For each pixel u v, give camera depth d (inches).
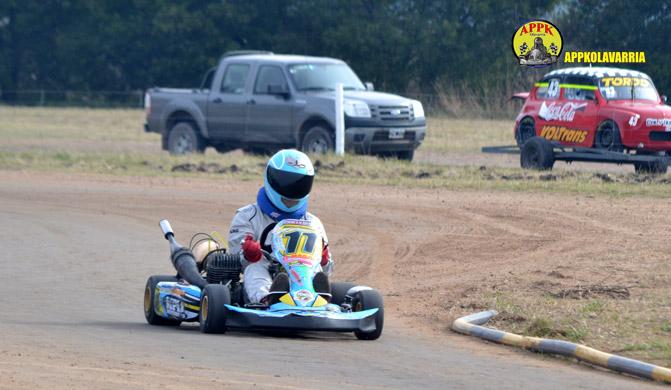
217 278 1031.0
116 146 3398.1
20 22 6294.3
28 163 2691.9
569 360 919.0
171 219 1883.6
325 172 2383.1
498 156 2950.3
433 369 848.3
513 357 932.0
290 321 941.8
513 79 4392.2
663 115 2241.6
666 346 949.2
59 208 2005.4
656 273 1302.9
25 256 1567.4
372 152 2652.6
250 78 2763.3
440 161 2790.4
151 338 954.7
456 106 4318.4
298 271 984.9
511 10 4921.3
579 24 4384.8
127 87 6373.0
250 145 2790.4
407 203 1975.9
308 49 5684.1
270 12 5821.9
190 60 5930.1
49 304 1221.7
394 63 5344.5
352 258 1537.9
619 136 2256.4
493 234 1663.4
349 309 1012.5
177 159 2696.9
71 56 6259.8
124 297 1295.5
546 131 2420.0
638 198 1958.7
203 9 6013.8
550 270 1363.2
